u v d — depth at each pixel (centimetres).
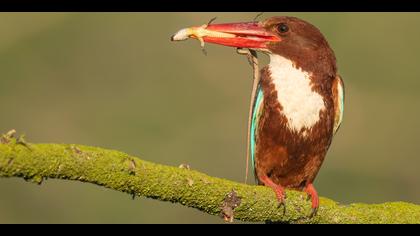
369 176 1492
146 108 1519
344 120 1537
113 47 1562
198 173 696
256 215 738
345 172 1498
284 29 891
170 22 1568
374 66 1573
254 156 900
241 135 1486
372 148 1519
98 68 1553
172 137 1489
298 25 895
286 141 876
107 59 1557
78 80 1546
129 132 1502
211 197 702
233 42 890
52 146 641
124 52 1557
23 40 1555
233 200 716
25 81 1538
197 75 1538
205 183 697
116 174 661
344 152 1512
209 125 1503
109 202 1420
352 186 1488
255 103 893
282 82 880
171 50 1562
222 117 1512
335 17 1579
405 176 1504
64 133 1507
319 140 880
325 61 889
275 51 889
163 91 1532
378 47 1575
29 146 631
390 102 1559
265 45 890
